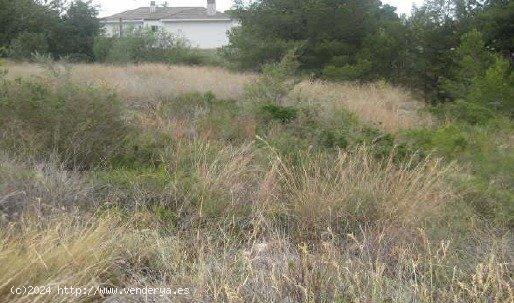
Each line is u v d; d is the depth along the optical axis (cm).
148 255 380
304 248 337
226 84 1301
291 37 1980
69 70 956
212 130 728
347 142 660
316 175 512
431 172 521
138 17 4797
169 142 652
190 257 385
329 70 1752
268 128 766
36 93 602
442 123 1088
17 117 577
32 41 2189
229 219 462
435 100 1647
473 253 410
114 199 483
